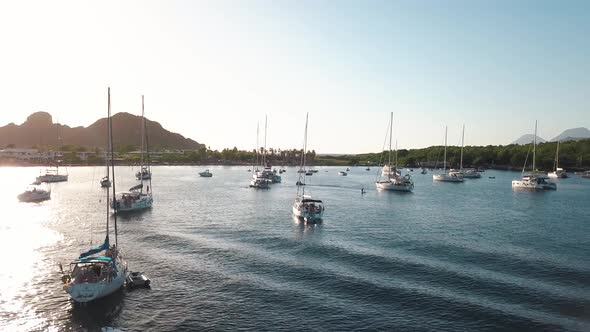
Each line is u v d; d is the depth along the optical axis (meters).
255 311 41.31
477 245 68.38
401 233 77.69
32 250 62.41
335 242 69.25
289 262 57.19
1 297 44.09
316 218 87.00
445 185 199.50
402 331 37.47
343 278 50.69
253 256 60.09
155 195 138.25
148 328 37.75
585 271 54.38
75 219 89.00
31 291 45.81
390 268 54.88
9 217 91.00
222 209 106.38
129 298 44.03
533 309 42.12
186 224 84.31
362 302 43.59
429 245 68.00
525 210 112.38
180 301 43.47
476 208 115.25
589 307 42.72
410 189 160.50
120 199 99.19
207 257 59.44
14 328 37.44
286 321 39.22
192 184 186.75
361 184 199.88
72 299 43.31
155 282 48.81
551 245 68.94
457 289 47.41
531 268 55.59
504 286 48.47
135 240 69.38
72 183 178.88
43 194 121.38
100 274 43.56
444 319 39.78
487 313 41.06
